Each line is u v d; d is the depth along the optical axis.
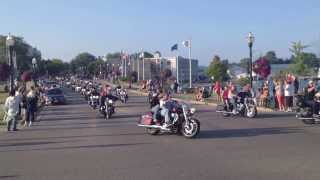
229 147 17.28
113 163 14.29
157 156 15.48
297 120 27.38
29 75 54.22
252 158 14.73
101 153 16.34
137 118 31.55
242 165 13.57
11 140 20.94
